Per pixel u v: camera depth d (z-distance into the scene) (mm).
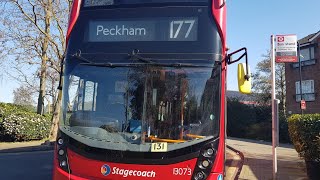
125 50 6047
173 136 5574
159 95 5770
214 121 5590
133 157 5434
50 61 24047
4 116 21938
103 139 5652
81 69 6109
